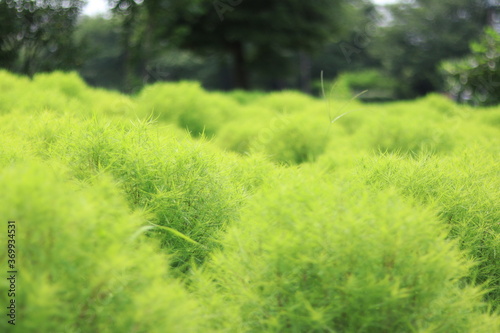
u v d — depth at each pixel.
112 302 1.18
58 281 1.12
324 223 1.34
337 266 1.32
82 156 1.99
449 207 2.05
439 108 7.27
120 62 31.12
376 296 1.30
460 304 1.46
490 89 8.04
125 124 2.35
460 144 3.72
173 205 1.93
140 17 11.77
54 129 2.60
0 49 8.59
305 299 1.34
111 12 11.45
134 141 2.10
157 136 2.16
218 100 7.18
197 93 5.93
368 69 31.75
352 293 1.30
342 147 4.21
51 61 9.38
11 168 1.21
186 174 2.03
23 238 1.11
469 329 1.47
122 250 1.25
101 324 1.16
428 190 2.14
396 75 32.75
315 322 1.32
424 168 2.26
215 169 2.18
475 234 2.01
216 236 1.93
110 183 1.56
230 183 2.23
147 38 11.72
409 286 1.36
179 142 2.20
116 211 1.32
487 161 2.70
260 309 1.40
